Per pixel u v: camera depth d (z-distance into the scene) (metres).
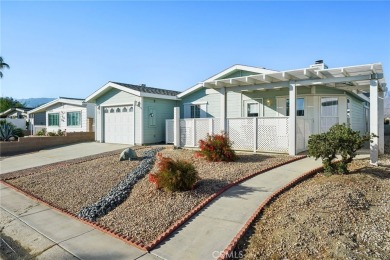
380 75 8.38
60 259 4.12
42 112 26.69
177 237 4.44
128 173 8.73
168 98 16.69
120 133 16.94
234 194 6.01
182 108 17.19
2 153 14.89
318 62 13.19
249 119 11.16
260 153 10.54
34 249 4.50
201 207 5.42
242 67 13.73
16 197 7.32
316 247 3.74
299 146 10.49
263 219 4.78
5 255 4.37
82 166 10.22
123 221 5.27
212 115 15.64
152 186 6.79
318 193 5.49
